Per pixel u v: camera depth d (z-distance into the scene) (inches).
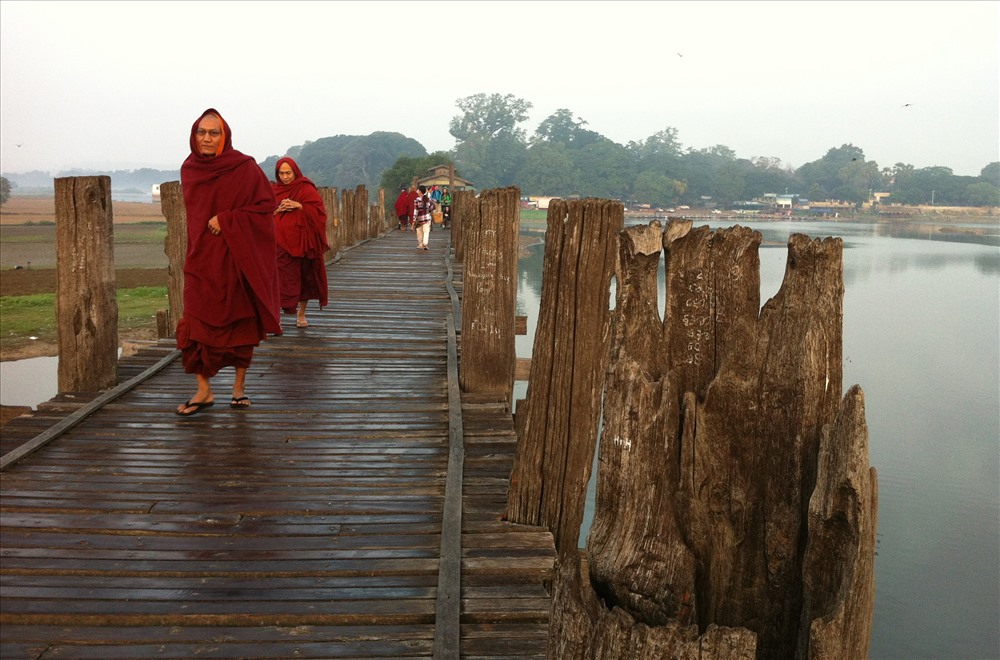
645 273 82.5
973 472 711.1
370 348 292.0
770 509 75.4
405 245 761.0
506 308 230.8
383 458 187.9
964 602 474.0
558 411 147.4
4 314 1087.0
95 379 228.5
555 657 72.2
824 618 65.1
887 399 978.1
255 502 162.2
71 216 221.1
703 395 79.7
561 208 140.6
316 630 120.1
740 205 6486.2
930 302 1827.0
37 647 113.7
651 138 7849.4
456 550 141.2
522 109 6476.4
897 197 7037.4
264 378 251.9
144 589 128.9
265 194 204.5
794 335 75.2
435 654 113.3
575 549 150.4
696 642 63.0
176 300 308.7
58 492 164.4
